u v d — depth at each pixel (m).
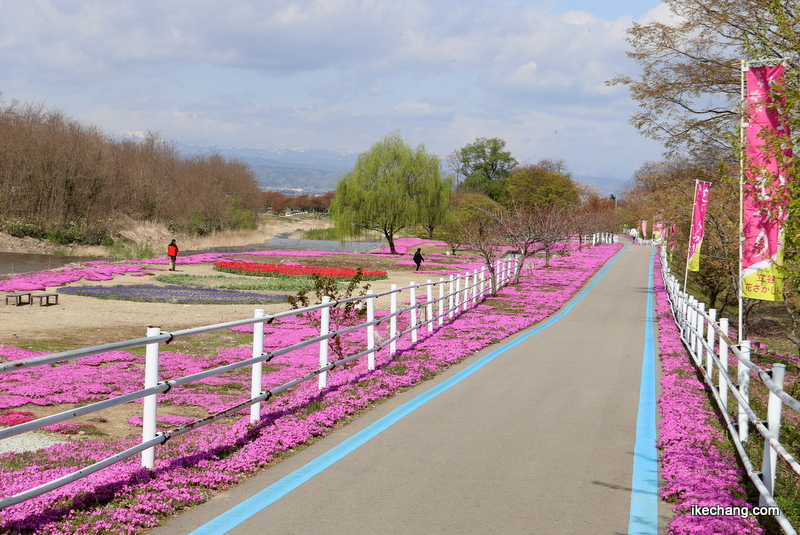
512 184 106.75
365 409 8.85
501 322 18.98
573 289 31.55
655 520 5.07
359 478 6.00
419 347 14.09
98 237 59.47
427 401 9.35
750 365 5.95
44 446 7.36
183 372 12.24
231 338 16.78
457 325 18.23
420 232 94.25
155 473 5.79
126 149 81.88
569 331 17.98
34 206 60.00
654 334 17.66
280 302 25.62
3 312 20.22
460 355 13.20
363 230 72.44
